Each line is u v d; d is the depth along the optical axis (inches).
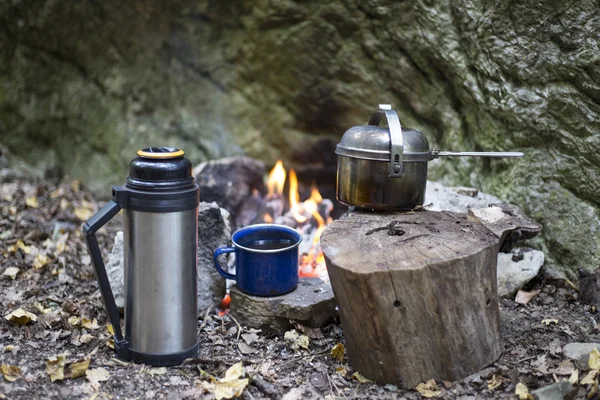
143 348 44.0
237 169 64.2
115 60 74.8
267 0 64.8
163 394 41.7
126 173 75.9
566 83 51.5
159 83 73.5
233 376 42.2
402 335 41.1
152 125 74.5
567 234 52.8
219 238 50.9
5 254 58.9
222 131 71.7
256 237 49.9
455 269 41.1
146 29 71.9
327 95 66.5
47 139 81.0
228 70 69.9
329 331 47.9
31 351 45.3
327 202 67.1
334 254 41.7
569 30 50.5
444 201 54.6
